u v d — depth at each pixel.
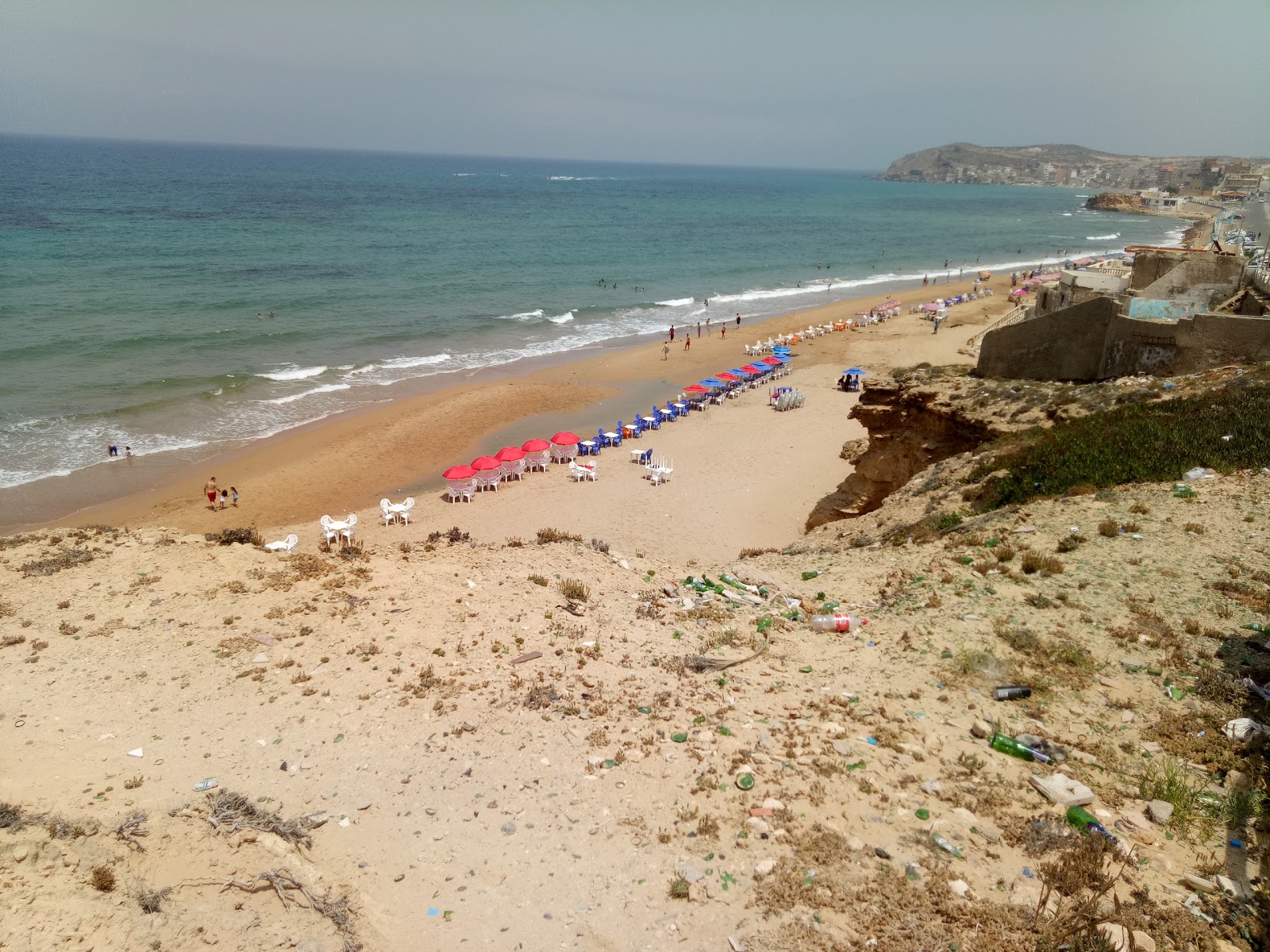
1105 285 25.28
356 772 7.83
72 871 6.07
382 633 10.36
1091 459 14.81
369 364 41.75
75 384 34.62
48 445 28.95
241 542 13.62
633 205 154.25
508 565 13.13
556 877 6.57
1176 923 5.56
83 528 13.52
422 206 127.25
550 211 130.88
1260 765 7.21
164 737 8.18
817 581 13.48
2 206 92.12
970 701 8.62
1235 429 14.37
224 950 5.80
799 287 73.12
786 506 26.05
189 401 34.16
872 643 10.29
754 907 6.10
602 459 31.28
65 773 7.46
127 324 43.97
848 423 35.78
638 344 50.62
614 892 6.38
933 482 17.39
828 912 5.97
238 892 6.38
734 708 8.85
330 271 64.38
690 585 13.04
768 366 43.19
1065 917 5.68
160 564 12.12
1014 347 20.45
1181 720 7.96
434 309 55.03
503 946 5.94
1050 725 8.12
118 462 28.23
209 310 48.72
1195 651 9.06
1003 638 9.80
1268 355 16.72
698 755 7.96
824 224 135.12
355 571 12.33
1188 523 12.09
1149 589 10.51
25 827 6.40
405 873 6.68
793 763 7.75
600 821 7.17
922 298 68.88
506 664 9.73
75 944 5.44
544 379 41.62
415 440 32.22
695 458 31.36
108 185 133.75
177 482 26.98
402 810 7.36
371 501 26.62
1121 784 7.20
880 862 6.41
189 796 7.29
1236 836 6.47
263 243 75.81
